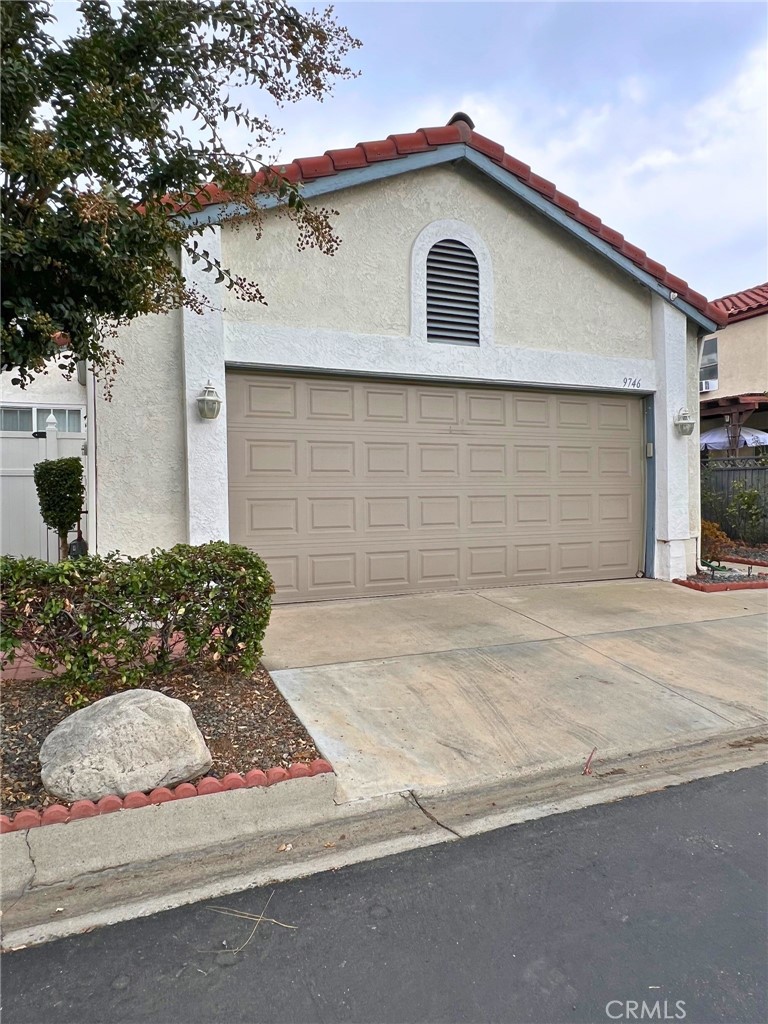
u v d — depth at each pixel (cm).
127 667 408
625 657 563
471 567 796
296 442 700
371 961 229
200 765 316
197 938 241
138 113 344
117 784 296
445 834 313
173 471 630
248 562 438
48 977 221
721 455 1590
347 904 261
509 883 274
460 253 761
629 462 898
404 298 734
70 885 274
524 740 407
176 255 617
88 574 399
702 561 986
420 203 738
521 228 796
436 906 259
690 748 413
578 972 225
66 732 321
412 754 382
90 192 302
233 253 650
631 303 874
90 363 578
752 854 298
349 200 703
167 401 628
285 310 675
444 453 776
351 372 707
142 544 620
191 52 355
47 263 310
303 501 705
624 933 244
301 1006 209
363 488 734
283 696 445
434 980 221
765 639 626
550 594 782
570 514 856
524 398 822
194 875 281
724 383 1700
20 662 447
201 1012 207
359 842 306
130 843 290
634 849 301
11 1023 201
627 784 366
